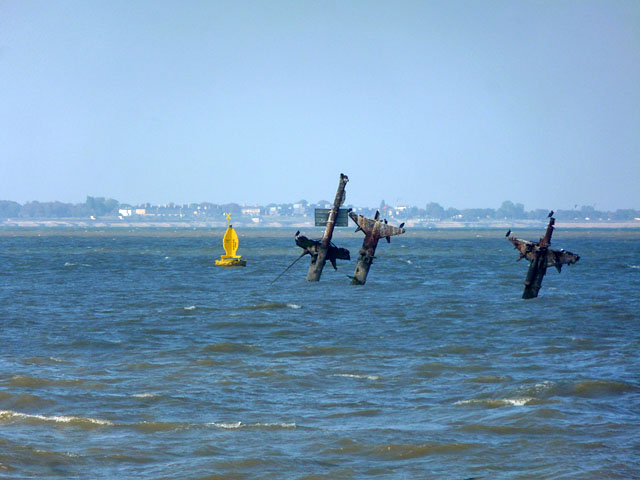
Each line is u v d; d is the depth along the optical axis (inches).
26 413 2741.1
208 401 2923.2
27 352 3941.9
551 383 3134.8
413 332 4680.1
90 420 2625.5
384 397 2994.6
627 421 2620.6
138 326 4926.2
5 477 2081.7
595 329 4753.9
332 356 3853.3
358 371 3469.5
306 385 3196.4
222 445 2389.3
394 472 2159.2
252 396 3011.8
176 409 2805.1
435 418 2679.6
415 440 2427.4
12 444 2359.7
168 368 3531.0
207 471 2154.3
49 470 2151.8
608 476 2097.7
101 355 3875.5
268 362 3686.0
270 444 2399.1
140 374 3400.6
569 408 2780.5
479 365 3599.9
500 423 2605.8
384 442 2412.6
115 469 2171.5
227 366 3582.7
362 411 2785.4
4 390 3051.2
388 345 4190.5
